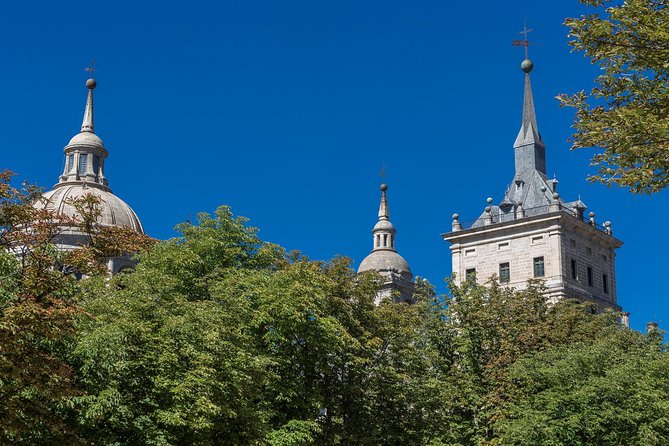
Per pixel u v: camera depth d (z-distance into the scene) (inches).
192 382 1293.1
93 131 4320.9
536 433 1916.8
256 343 1658.5
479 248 3885.3
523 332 2261.3
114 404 1184.2
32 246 1091.9
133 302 1395.2
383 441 1989.4
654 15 946.7
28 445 997.8
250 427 1454.2
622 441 1953.7
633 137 942.4
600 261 3949.3
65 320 988.6
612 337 2247.8
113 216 3900.1
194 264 1657.2
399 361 2044.8
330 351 1768.0
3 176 1083.3
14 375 931.3
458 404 2144.4
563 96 1023.0
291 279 1726.1
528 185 4052.7
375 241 5364.2
